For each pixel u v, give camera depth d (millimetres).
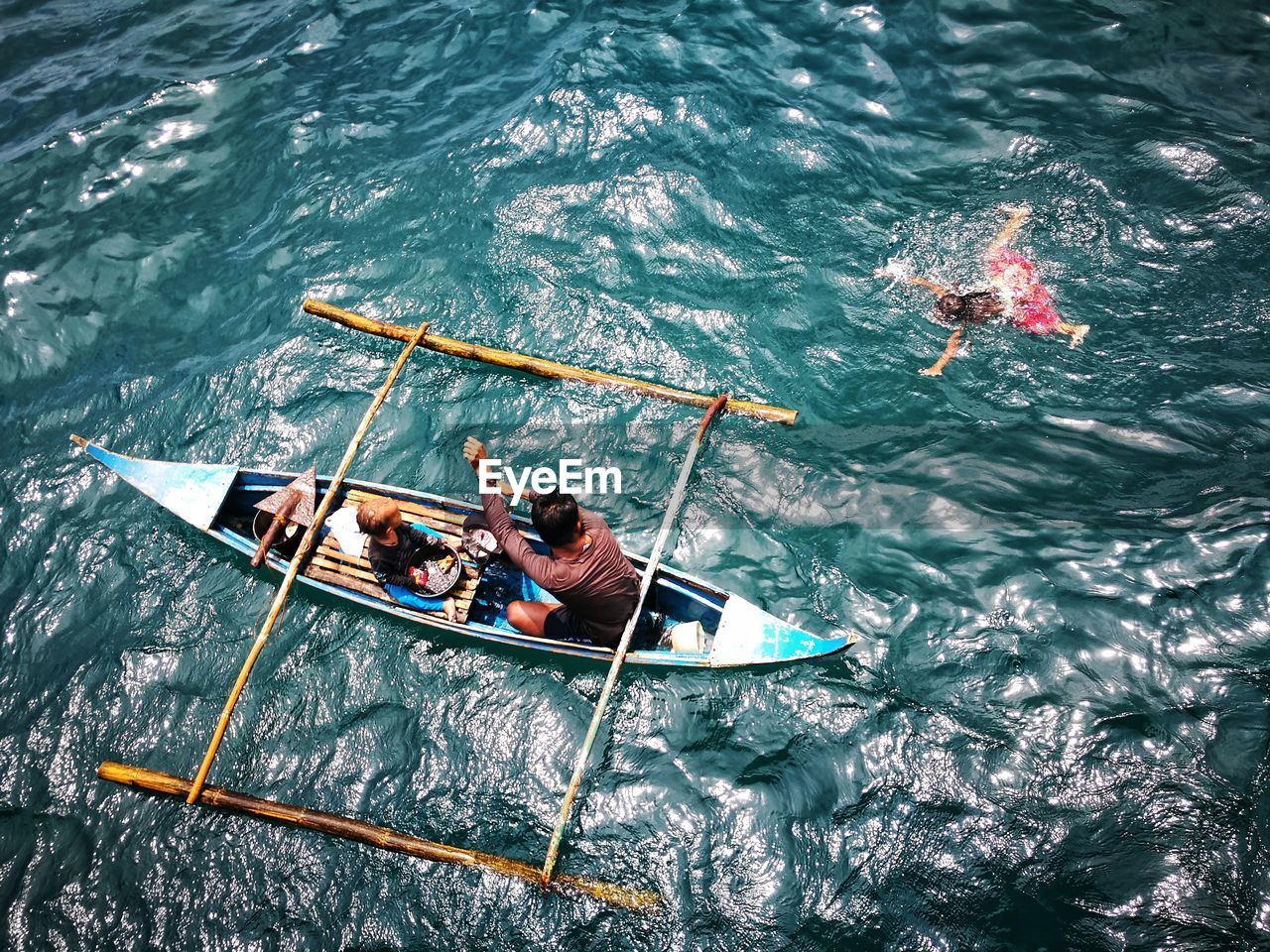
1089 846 4812
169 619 6238
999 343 6863
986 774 5113
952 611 5730
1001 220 7457
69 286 8094
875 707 5422
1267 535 5684
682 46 9078
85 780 5625
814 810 5113
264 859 5230
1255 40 8539
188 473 6559
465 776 5465
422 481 6797
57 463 7098
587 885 4957
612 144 8375
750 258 7566
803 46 8977
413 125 8898
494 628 5840
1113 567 5730
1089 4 8938
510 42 9516
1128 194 7445
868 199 7758
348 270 7926
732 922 4793
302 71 9523
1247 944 4418
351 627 6066
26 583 6512
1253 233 7113
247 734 5719
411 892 5035
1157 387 6523
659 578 5961
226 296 7941
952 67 8609
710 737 5449
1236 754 4973
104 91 9539
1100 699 5273
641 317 7383
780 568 6121
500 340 7406
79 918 5129
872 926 4711
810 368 6996
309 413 7203
